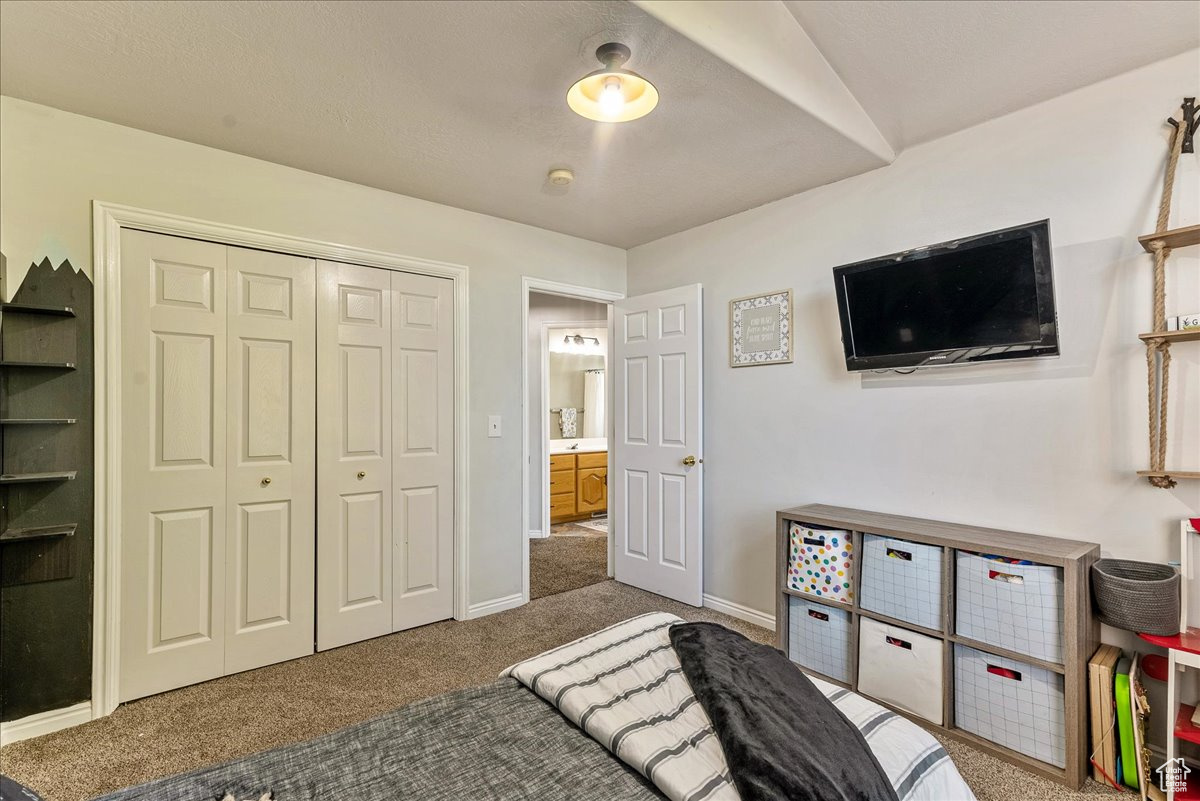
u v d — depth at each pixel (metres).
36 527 2.03
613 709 1.24
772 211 3.04
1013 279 2.00
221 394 2.44
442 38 1.67
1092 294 2.01
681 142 2.32
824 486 2.81
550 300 5.10
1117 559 1.95
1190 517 1.83
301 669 2.54
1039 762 1.86
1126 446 1.95
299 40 1.68
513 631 2.99
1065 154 2.07
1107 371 1.99
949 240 2.36
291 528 2.62
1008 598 1.92
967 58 1.90
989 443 2.26
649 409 3.62
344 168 2.60
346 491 2.79
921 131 2.37
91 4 1.52
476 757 1.12
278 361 2.59
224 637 2.45
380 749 1.15
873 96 2.19
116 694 2.18
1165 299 1.87
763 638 2.89
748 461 3.17
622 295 3.95
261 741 1.99
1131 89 1.94
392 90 1.95
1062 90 2.05
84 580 2.11
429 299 3.06
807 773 0.96
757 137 2.26
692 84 1.87
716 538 3.33
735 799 0.97
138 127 2.21
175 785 1.03
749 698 1.20
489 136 2.28
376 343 2.88
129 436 2.23
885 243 2.57
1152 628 1.71
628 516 3.78
